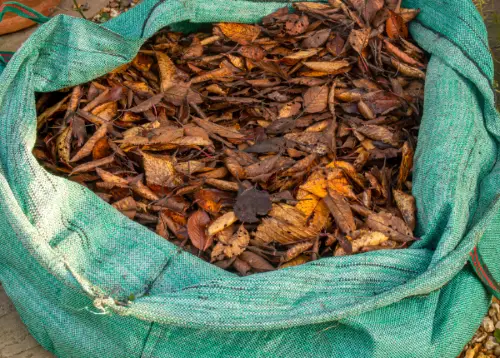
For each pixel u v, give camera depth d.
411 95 1.26
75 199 1.07
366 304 0.99
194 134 1.19
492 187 1.12
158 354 1.01
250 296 1.00
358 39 1.28
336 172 1.16
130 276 1.04
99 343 1.02
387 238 1.10
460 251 1.02
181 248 1.06
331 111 1.23
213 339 1.01
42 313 1.05
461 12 1.23
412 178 1.16
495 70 1.38
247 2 1.28
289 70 1.28
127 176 1.16
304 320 0.98
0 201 1.01
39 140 1.18
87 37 1.18
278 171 1.16
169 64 1.26
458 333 1.04
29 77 1.14
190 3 1.23
